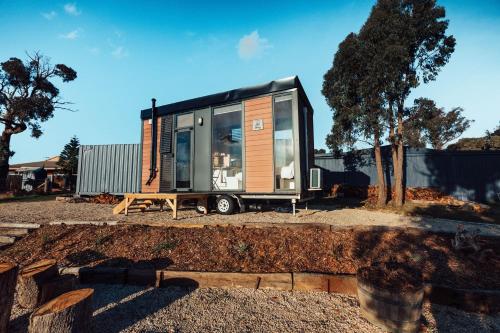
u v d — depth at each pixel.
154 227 5.03
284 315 2.85
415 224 5.50
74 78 25.12
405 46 9.25
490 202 11.18
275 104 6.50
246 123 6.77
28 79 22.47
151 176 8.06
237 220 5.49
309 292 3.37
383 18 9.71
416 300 2.50
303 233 4.57
